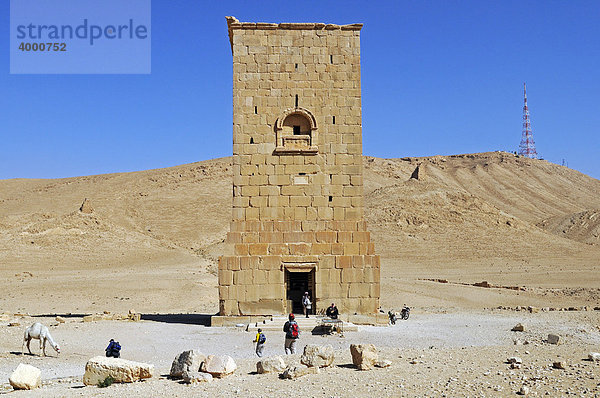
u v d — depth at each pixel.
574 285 72.69
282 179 33.62
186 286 60.38
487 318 38.03
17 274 71.94
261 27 34.34
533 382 14.91
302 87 34.22
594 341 26.41
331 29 34.75
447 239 112.06
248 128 33.81
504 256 103.25
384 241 109.38
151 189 162.00
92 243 99.00
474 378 15.62
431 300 54.25
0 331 28.70
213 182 166.75
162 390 16.08
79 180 187.25
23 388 17.00
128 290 56.97
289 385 15.92
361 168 33.91
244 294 32.69
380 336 28.86
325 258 33.09
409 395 14.37
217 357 17.98
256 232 33.16
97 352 24.69
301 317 32.03
